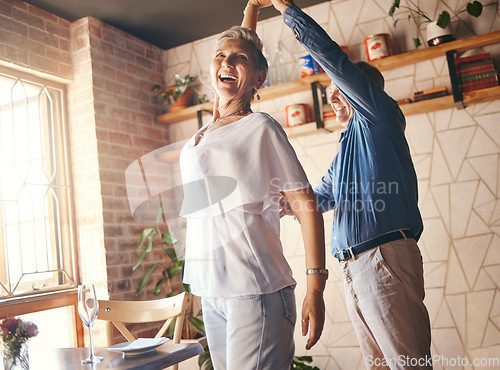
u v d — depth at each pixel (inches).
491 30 121.0
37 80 131.0
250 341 38.8
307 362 132.7
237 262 39.1
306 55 135.7
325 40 64.9
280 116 145.5
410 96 128.6
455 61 120.6
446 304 121.6
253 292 38.8
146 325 137.6
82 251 133.4
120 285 133.0
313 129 132.8
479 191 120.3
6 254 117.9
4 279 116.6
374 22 134.5
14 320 58.3
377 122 69.8
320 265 41.7
